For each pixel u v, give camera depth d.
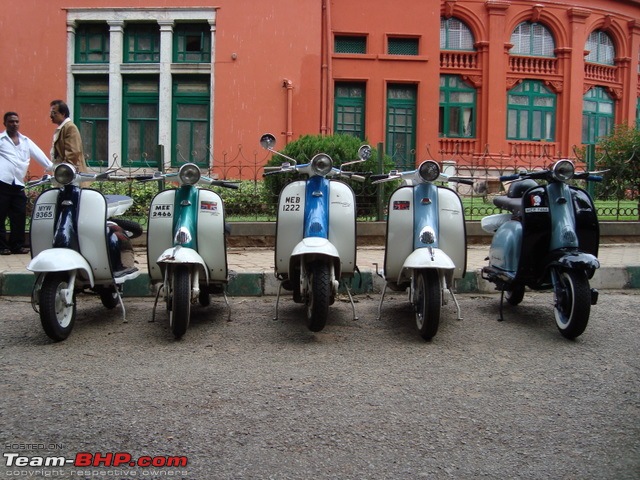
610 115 23.17
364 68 17.84
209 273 5.29
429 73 18.08
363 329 5.17
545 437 3.16
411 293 5.00
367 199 9.07
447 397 3.69
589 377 4.05
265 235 8.73
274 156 9.52
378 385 3.87
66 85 15.96
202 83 16.27
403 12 17.98
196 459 2.91
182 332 4.74
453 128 20.97
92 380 3.92
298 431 3.21
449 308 5.91
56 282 4.64
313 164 4.94
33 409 3.46
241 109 15.94
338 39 18.09
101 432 3.18
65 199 4.95
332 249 4.68
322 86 16.36
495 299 6.34
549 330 5.16
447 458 2.94
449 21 20.83
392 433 3.20
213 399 3.62
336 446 3.05
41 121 15.91
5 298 6.25
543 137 21.73
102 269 5.01
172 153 16.19
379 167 8.71
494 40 20.72
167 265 4.82
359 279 6.50
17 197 7.90
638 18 23.17
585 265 4.57
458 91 20.92
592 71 22.45
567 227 4.95
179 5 15.87
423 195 5.15
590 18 21.95
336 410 3.48
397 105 18.36
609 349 4.65
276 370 4.14
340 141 9.26
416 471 2.81
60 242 4.82
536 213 5.03
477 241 9.02
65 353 4.48
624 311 5.83
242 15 15.92
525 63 21.39
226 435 3.16
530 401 3.64
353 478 2.75
